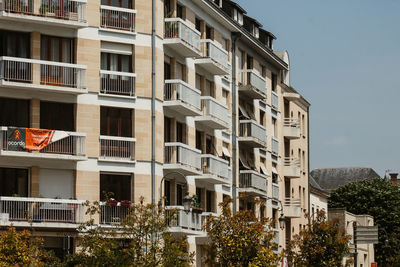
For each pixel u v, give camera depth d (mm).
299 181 79188
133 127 47094
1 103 44375
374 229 60688
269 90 69125
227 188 58875
